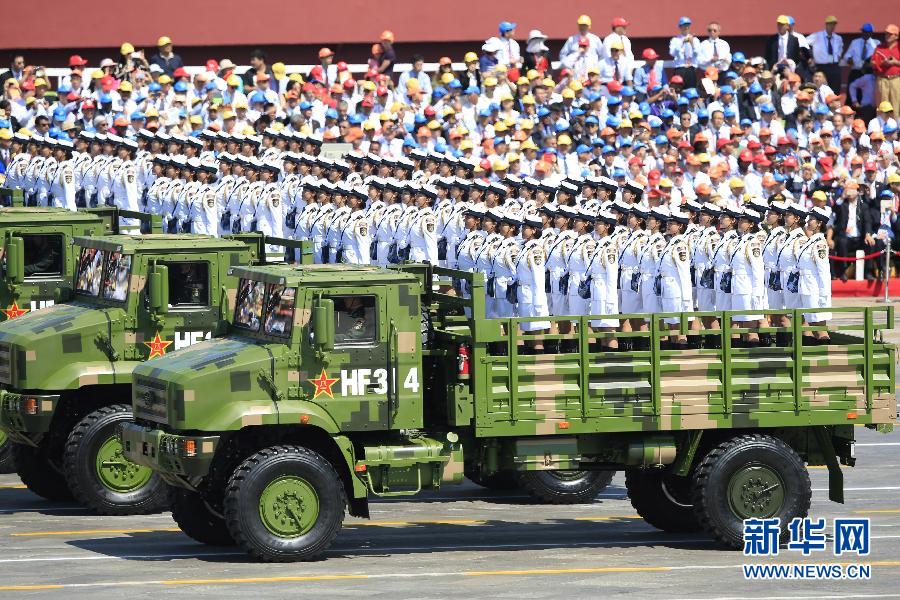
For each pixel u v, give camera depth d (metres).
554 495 84.56
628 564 69.12
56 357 78.69
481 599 61.91
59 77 152.50
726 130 136.88
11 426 79.75
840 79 153.62
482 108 136.88
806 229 88.81
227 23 158.12
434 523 79.56
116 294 80.75
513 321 70.06
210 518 72.38
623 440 72.44
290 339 68.62
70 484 79.75
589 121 132.25
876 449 97.69
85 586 64.19
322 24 158.75
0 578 65.94
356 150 131.00
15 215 87.81
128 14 157.75
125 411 80.50
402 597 62.09
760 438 71.88
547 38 159.62
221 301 80.69
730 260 88.81
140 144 124.44
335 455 70.19
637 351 71.56
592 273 86.06
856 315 125.19
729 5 160.62
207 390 67.75
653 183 122.00
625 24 149.12
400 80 143.38
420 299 71.31
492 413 70.00
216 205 116.25
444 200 105.31
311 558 68.81
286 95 137.00
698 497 71.44
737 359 71.81
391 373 69.31
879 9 162.25
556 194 97.06
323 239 107.75
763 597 62.94
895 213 133.75
